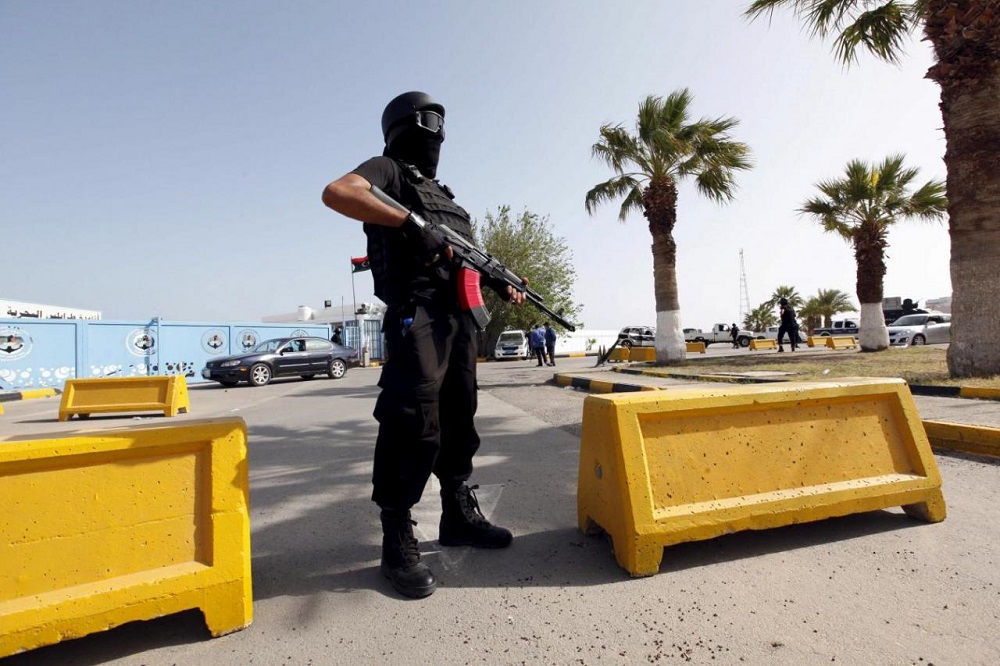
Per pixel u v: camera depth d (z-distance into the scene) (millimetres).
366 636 1761
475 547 2477
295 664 1618
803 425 2473
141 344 19828
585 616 1831
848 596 1887
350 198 1814
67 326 18109
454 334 2238
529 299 2676
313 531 2855
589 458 2502
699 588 1995
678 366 12789
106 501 1763
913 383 6645
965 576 1989
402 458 2082
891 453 2572
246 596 1841
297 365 16609
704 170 14508
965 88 6762
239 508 1889
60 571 1679
